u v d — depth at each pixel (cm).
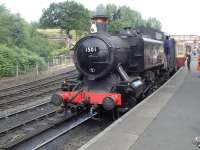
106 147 770
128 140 824
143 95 1559
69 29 7088
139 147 769
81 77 1306
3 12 4291
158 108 1223
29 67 3372
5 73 2956
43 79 2714
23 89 2092
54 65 4256
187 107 1254
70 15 7081
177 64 3503
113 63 1241
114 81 1254
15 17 4391
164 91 1695
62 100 1223
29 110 1454
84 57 1273
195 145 780
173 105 1296
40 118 1276
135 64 1441
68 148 952
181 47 3681
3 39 3716
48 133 1086
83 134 1091
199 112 1162
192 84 2019
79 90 1227
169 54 2525
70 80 1322
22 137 1032
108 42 1246
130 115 1104
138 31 1514
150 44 1619
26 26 4956
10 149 910
